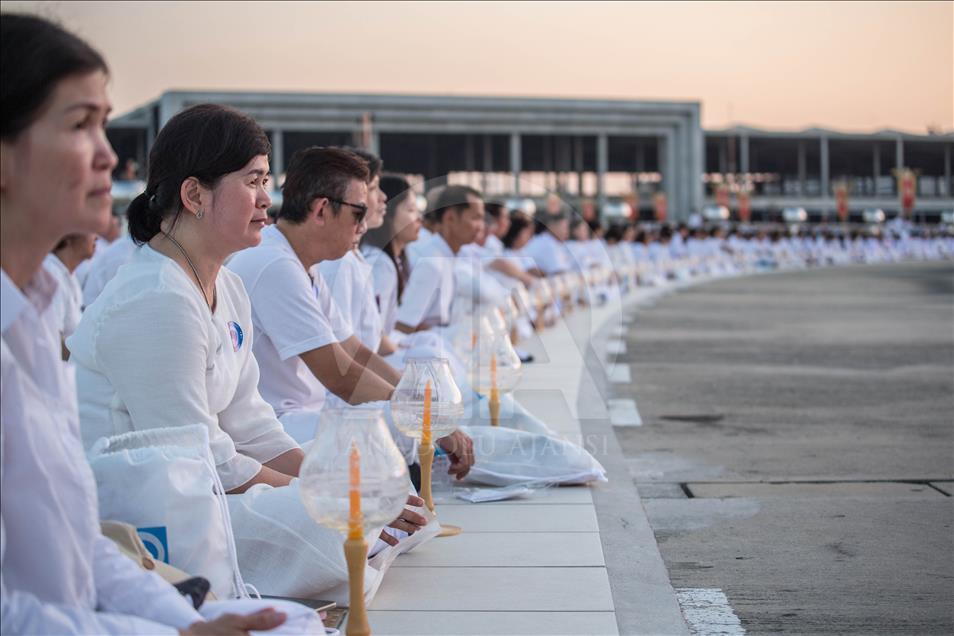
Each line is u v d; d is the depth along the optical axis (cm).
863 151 8994
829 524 595
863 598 470
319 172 535
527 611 434
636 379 1231
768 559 529
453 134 6638
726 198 7719
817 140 8506
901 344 1627
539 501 629
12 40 252
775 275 4353
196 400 385
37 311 278
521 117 6500
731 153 7956
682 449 822
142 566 317
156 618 282
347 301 628
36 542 265
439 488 645
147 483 346
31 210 262
